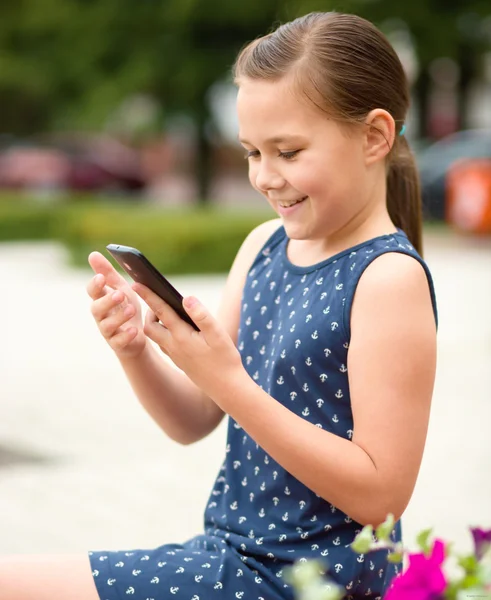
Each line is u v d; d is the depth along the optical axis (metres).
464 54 19.36
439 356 7.70
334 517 2.16
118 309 2.28
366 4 17.73
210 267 12.92
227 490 2.33
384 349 2.09
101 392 6.73
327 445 2.04
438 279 11.46
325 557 2.13
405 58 19.17
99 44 18.61
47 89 19.33
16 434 5.73
